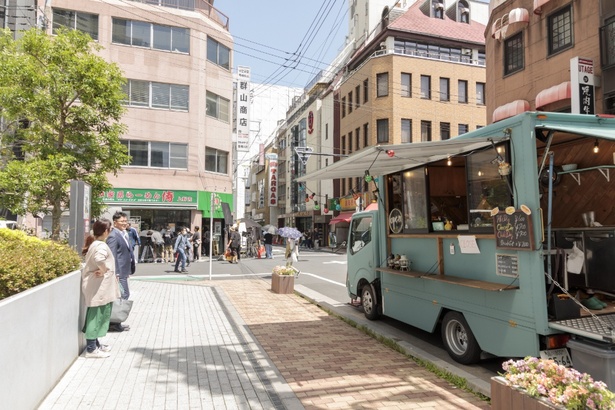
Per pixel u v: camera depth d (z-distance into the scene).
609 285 4.81
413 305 6.30
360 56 34.44
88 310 5.30
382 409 3.93
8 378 3.08
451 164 6.29
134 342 6.12
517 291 4.36
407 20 31.77
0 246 5.15
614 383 3.42
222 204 13.70
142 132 22.58
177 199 23.00
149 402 4.00
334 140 38.56
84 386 4.35
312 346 6.04
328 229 41.59
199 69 24.12
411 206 6.54
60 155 11.56
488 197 4.94
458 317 5.32
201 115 24.11
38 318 3.77
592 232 5.06
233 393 4.25
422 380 4.71
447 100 31.31
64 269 5.02
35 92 11.68
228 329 7.00
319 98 43.19
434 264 5.88
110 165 12.32
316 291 11.75
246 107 29.05
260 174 68.44
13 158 12.95
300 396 4.23
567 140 5.37
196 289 11.60
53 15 21.34
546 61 15.23
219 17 26.59
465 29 33.50
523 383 2.84
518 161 4.42
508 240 4.41
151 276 15.15
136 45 22.89
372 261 7.73
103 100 11.81
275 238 55.06
